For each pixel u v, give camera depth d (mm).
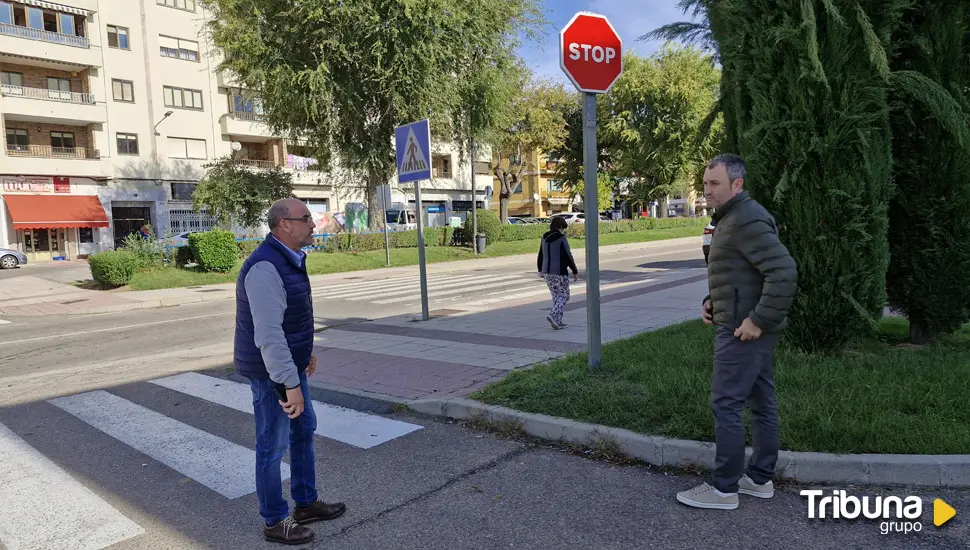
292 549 3152
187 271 20766
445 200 51594
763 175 5406
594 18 5293
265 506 3201
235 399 6020
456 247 29453
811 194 5203
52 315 14453
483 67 25078
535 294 13508
